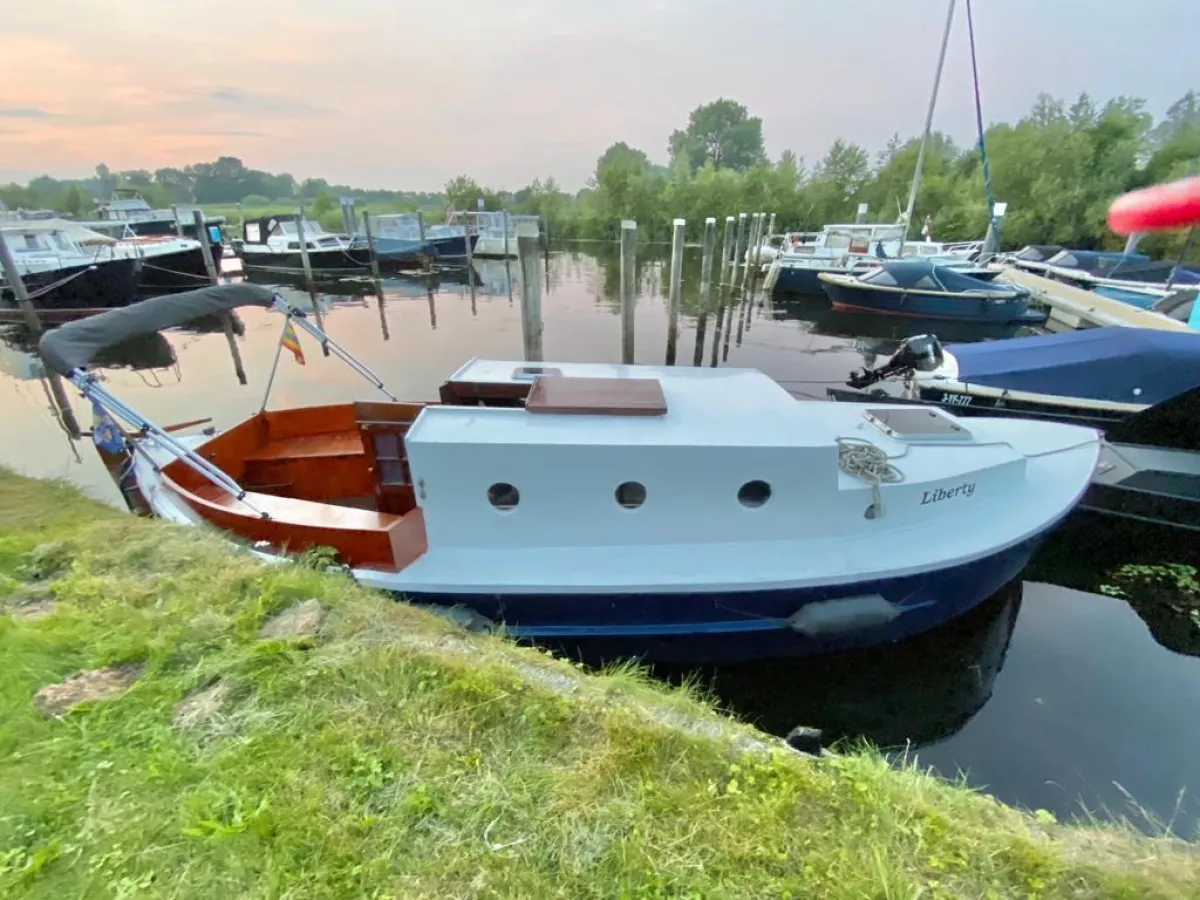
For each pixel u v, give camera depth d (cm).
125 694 258
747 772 228
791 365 1457
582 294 2470
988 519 486
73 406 1161
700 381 532
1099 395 771
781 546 453
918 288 1770
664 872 190
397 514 504
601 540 447
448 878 187
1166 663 504
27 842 193
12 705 247
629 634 449
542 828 203
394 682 265
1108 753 426
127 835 192
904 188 3775
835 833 205
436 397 1218
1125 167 2986
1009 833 212
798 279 2214
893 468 473
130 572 373
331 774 220
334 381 1309
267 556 428
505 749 235
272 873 182
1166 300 1416
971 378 815
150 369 1395
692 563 438
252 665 275
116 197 4631
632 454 421
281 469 595
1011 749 432
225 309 558
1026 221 3114
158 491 531
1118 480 636
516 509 438
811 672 498
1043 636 534
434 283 2719
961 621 525
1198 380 730
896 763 427
